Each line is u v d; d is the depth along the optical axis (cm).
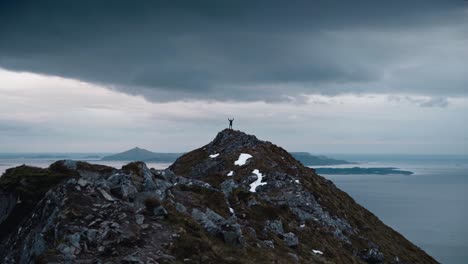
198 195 4231
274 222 4981
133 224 2964
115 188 3309
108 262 2506
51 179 3453
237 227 3478
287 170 8381
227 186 5544
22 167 3634
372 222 8425
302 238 5138
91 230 2719
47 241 2680
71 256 2497
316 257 4512
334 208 7338
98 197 3128
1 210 3300
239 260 3033
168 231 3028
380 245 6994
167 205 3438
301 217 6053
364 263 5734
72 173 3578
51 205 3027
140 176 3753
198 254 2884
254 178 7619
